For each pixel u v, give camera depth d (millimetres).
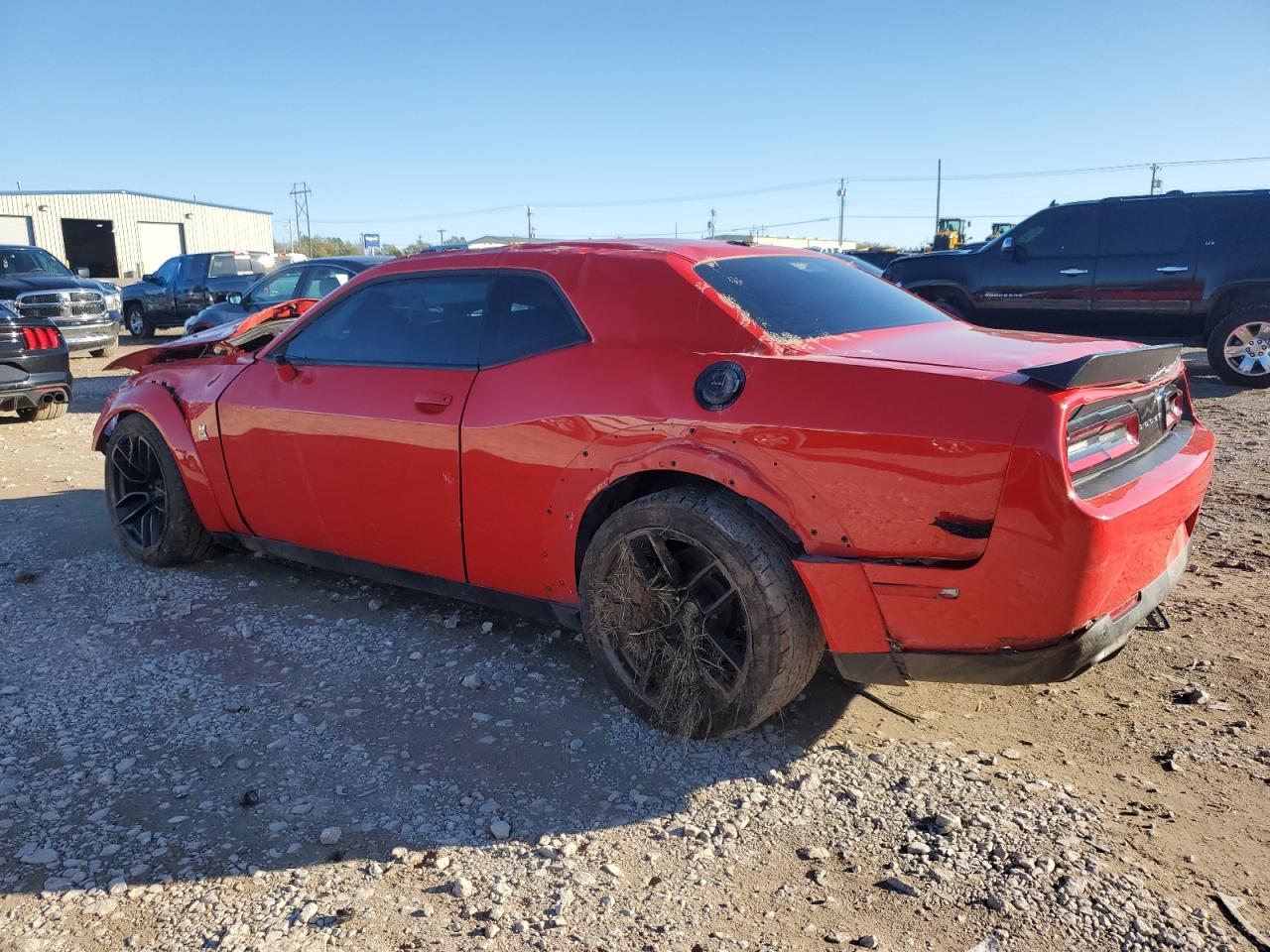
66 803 2861
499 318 3609
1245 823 2672
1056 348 3148
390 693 3547
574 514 3289
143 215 52594
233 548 4855
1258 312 9633
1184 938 2230
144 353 5125
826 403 2795
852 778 2934
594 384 3244
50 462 7844
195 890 2482
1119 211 10141
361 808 2834
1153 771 2949
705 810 2795
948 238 25562
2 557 5164
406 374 3803
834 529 2775
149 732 3281
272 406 4199
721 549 2934
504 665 3748
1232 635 3881
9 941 2295
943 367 2783
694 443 2986
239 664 3807
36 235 48656
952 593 2650
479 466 3498
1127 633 2877
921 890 2430
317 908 2406
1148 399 3096
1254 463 6715
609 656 3303
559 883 2498
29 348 9602
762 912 2371
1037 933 2266
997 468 2533
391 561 3990
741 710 3010
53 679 3682
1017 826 2672
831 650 2896
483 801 2863
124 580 4793
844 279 3867
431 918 2371
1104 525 2502
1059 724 3250
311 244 75750
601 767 3039
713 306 3156
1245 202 9648
